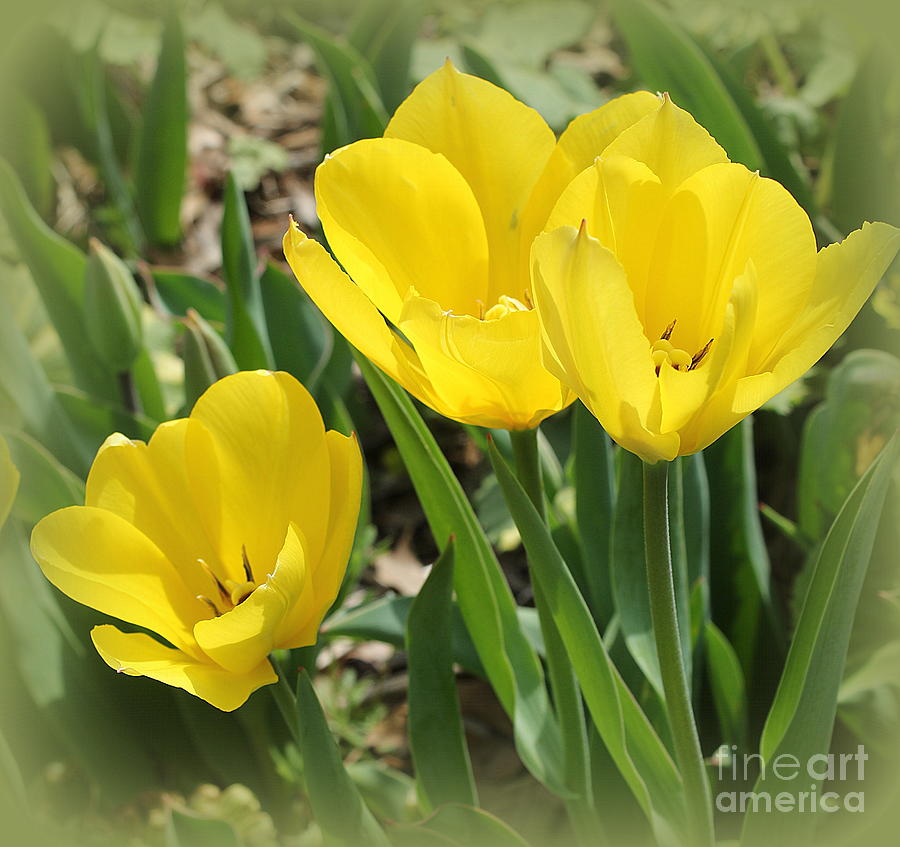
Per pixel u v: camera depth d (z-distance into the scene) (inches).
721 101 30.6
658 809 26.0
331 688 33.2
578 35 52.7
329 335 31.7
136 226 50.9
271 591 22.1
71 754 29.2
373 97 33.1
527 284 23.7
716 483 30.0
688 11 49.9
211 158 57.0
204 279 35.8
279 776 29.8
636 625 26.4
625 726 25.9
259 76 61.6
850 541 23.5
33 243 31.9
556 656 25.5
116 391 33.3
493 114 23.5
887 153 38.6
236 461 23.4
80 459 30.9
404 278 23.1
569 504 31.0
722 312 22.0
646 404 21.2
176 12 43.5
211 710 29.2
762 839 25.0
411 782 29.4
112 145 52.8
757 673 30.2
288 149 58.2
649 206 22.0
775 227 21.6
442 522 26.1
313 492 23.2
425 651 26.1
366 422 41.4
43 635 28.1
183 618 23.4
